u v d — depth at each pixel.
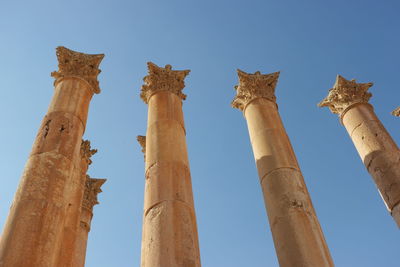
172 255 12.91
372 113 23.30
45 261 11.73
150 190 15.73
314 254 14.79
